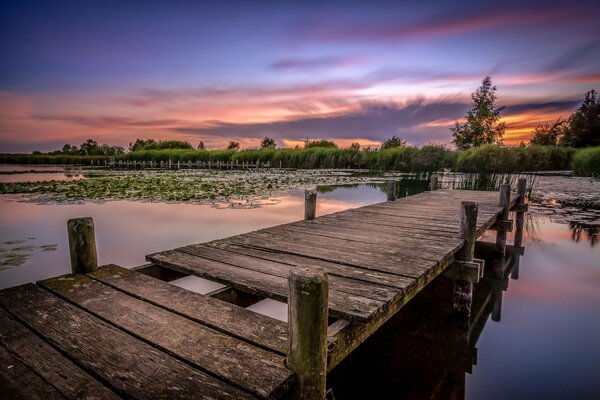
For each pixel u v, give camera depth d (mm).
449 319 3949
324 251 3480
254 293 2449
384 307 2207
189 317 1989
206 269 2871
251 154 40281
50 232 6887
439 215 5734
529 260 6430
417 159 25141
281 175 22516
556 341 3592
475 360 3232
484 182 13508
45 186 15156
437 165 24219
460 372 3039
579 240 7453
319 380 1451
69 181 17922
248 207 9586
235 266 2973
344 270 2906
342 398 2656
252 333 1794
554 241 7445
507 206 6117
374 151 30406
